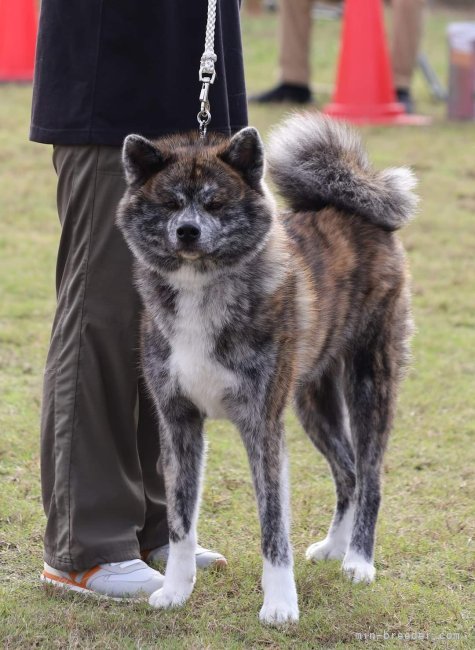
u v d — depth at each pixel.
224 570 5.94
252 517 6.72
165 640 5.15
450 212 13.95
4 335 9.87
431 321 10.62
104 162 5.45
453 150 16.44
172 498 5.56
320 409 6.52
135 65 5.44
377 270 6.32
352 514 6.34
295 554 6.28
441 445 7.95
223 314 5.31
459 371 9.38
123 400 5.66
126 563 5.66
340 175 6.36
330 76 22.08
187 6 5.52
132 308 5.57
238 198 5.38
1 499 6.80
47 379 5.66
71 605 5.48
